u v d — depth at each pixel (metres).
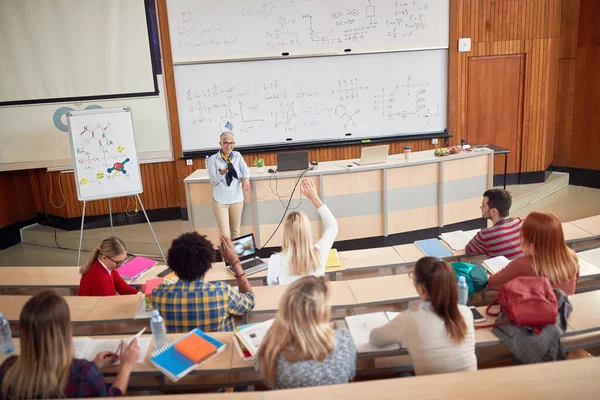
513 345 2.58
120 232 6.66
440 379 1.99
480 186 6.05
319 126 6.90
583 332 2.68
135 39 6.31
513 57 7.29
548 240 2.89
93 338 2.70
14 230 6.74
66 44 6.19
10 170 6.49
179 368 2.37
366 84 6.86
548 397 1.87
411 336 2.28
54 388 1.97
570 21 7.34
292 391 1.93
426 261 2.30
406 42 6.78
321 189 5.41
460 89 7.17
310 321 1.97
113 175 5.49
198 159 6.76
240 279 3.09
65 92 6.33
